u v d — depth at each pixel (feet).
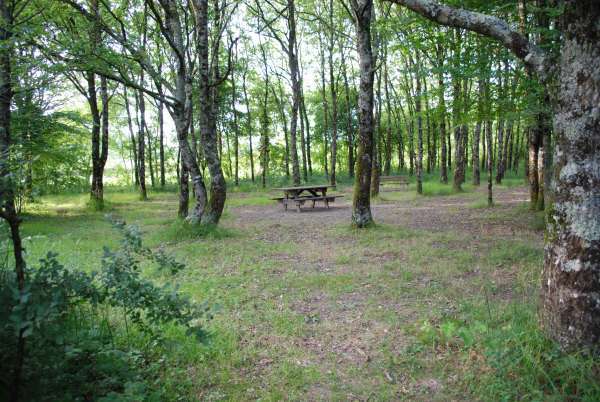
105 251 8.79
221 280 19.74
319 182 101.55
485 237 28.32
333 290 18.29
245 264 22.99
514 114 28.30
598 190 9.80
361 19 31.04
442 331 12.84
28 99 31.19
